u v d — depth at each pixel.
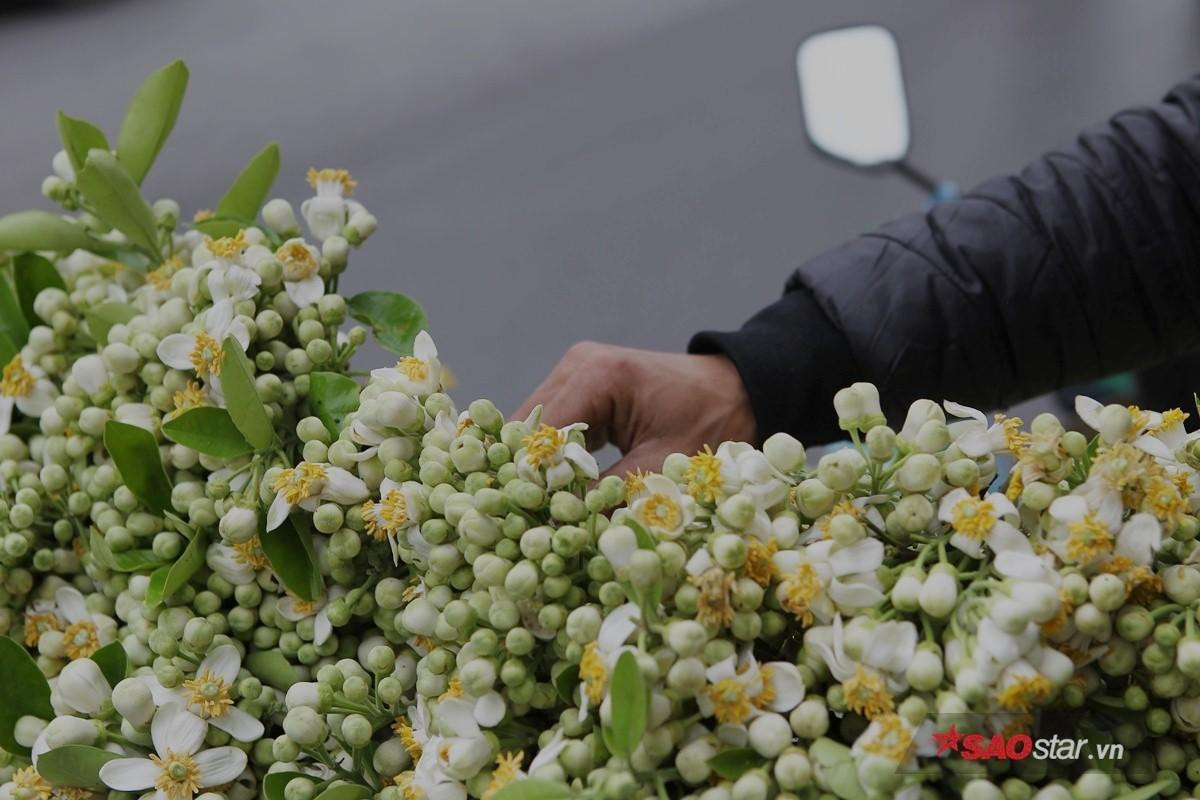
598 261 3.70
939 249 1.32
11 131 4.75
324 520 0.86
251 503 0.90
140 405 0.99
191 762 0.85
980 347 1.30
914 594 0.71
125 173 1.06
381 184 4.14
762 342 1.28
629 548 0.72
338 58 4.97
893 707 0.71
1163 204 1.31
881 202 3.86
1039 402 2.46
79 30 5.43
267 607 0.93
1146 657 0.73
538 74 4.71
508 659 0.78
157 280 1.06
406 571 0.92
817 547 0.75
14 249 1.11
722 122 4.29
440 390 0.89
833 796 0.71
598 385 1.23
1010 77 4.36
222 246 0.96
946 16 4.71
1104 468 0.73
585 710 0.72
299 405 0.98
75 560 1.05
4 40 5.40
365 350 2.48
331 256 1.01
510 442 0.81
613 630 0.72
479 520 0.77
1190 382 1.92
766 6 4.94
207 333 0.93
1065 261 1.31
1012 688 0.68
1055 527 0.74
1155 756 0.78
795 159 4.05
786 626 0.78
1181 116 1.33
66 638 1.00
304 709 0.84
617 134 4.29
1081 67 4.36
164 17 5.46
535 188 4.05
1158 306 1.33
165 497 0.97
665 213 3.87
